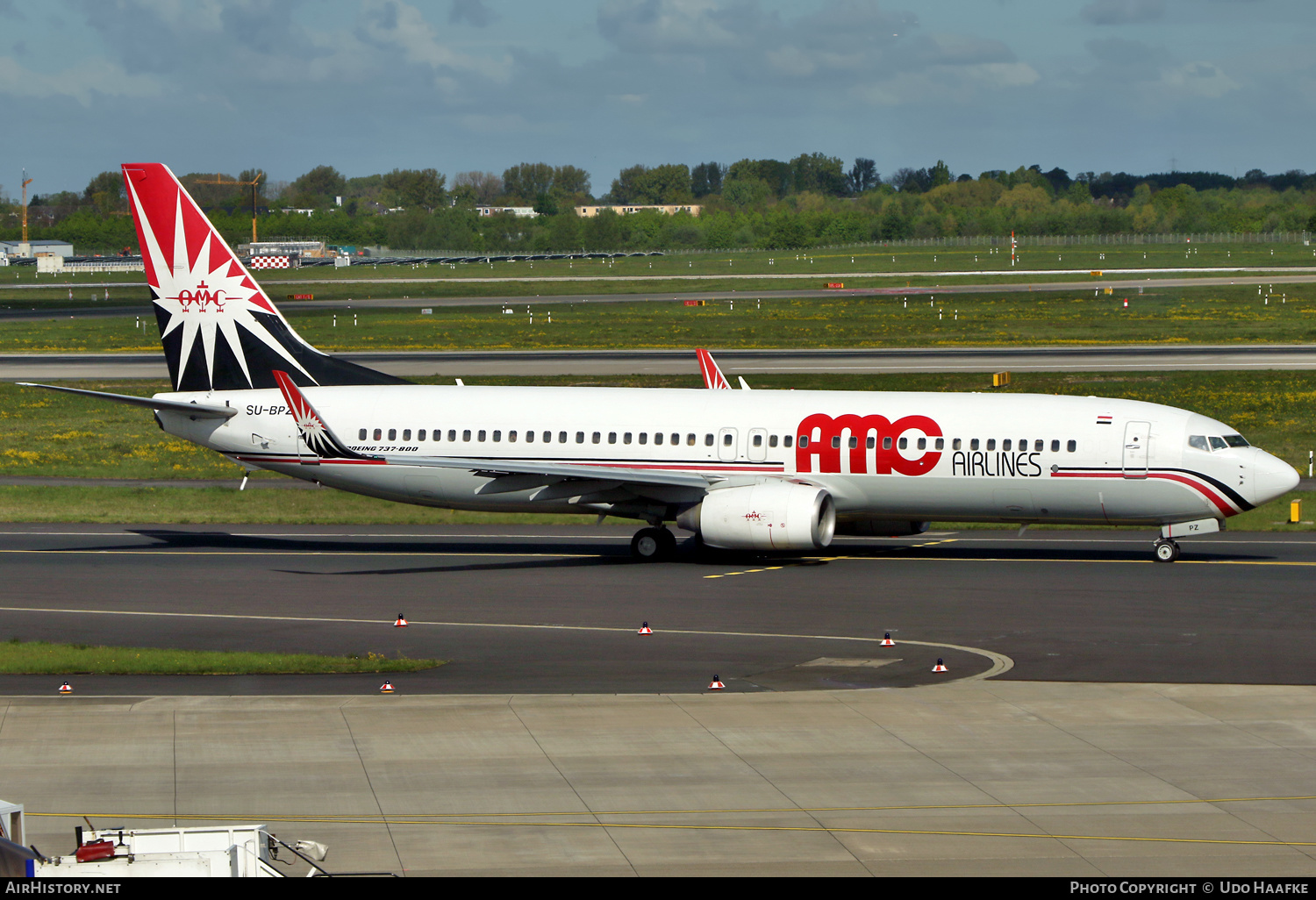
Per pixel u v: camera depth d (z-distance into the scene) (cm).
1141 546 18075
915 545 18538
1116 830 7619
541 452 17738
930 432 16825
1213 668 11469
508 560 17600
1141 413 16512
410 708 10300
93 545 18825
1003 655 12044
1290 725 9694
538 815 7919
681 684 11081
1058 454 16438
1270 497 15950
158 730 9700
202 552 18250
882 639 12825
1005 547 18188
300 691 10875
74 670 11606
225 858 6431
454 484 18088
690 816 7881
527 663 11938
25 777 8656
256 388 18962
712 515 16700
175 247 18875
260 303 18862
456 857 7281
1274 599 14450
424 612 14300
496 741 9400
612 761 8944
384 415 18275
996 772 8644
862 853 7294
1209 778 8506
